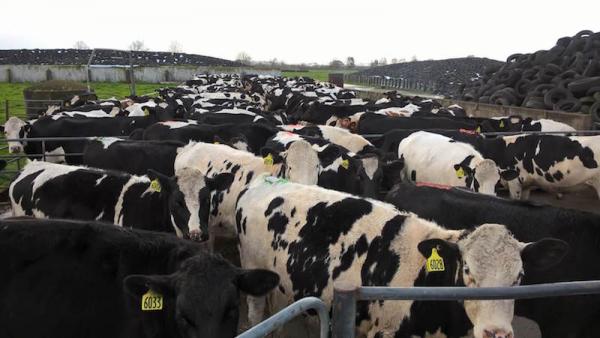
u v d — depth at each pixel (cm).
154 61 8869
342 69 14912
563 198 1364
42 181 759
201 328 376
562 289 327
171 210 702
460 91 3341
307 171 876
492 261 416
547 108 2125
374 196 957
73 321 424
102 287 431
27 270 429
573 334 550
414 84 5903
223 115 1606
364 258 498
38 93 3164
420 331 464
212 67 7969
